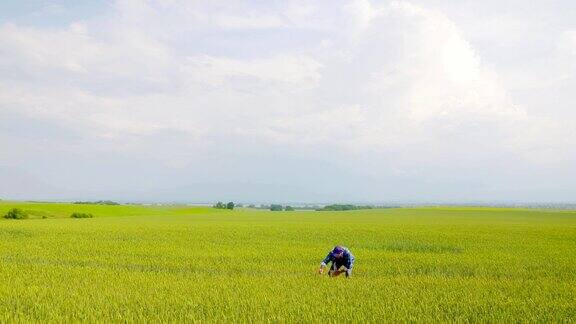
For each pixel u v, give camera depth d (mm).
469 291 14688
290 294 13836
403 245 31922
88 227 49438
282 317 11125
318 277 17312
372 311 11875
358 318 11125
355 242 33875
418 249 30172
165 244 30812
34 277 16562
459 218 87125
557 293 14578
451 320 11125
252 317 11250
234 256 24203
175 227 50938
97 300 12703
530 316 11492
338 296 13648
